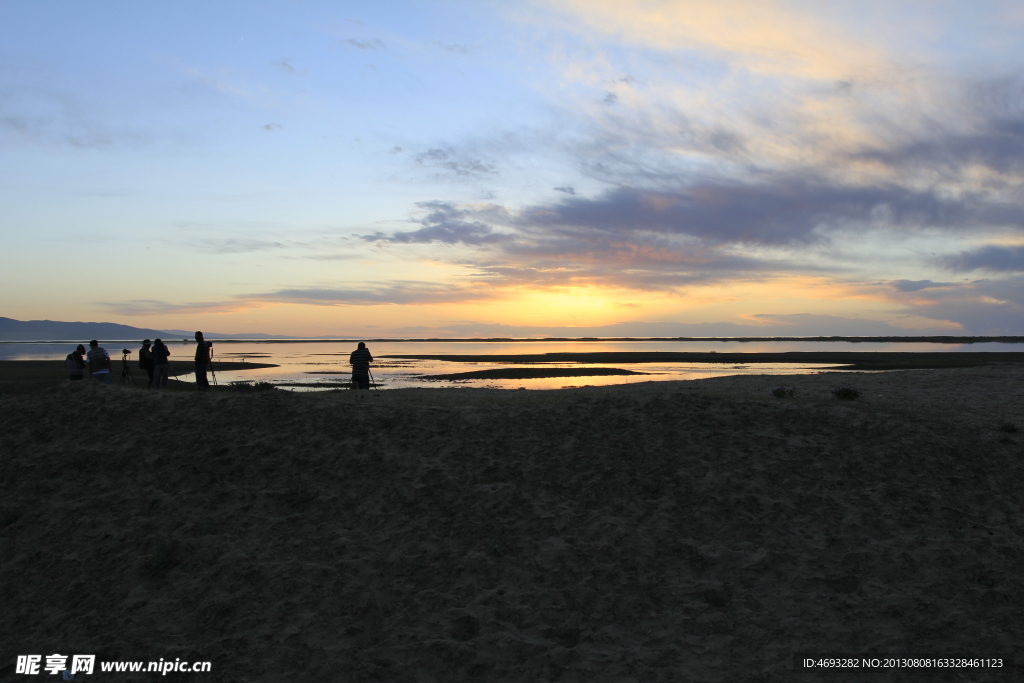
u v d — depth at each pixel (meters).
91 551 7.61
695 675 5.61
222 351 114.25
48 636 6.51
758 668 5.66
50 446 10.18
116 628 6.48
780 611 6.38
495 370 51.72
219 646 6.15
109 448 9.88
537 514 7.88
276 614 6.55
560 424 10.30
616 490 8.33
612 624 6.34
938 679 5.50
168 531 7.84
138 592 6.95
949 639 6.00
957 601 6.47
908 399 15.73
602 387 21.73
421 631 6.31
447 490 8.44
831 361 66.56
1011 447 9.92
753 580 6.79
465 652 6.00
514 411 11.03
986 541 7.32
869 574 6.83
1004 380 21.20
